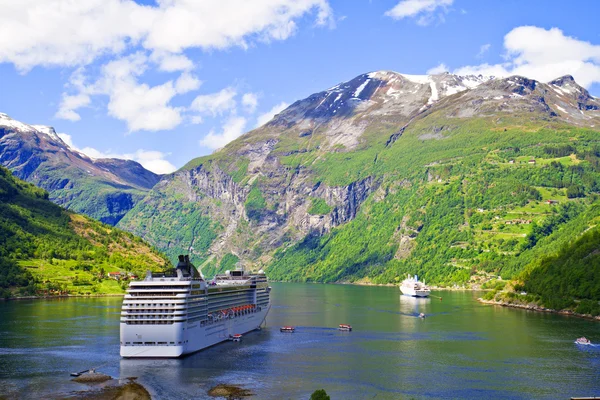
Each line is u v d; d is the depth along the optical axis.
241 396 163.50
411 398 163.00
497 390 170.12
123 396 163.25
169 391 167.62
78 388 170.75
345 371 191.12
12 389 169.88
